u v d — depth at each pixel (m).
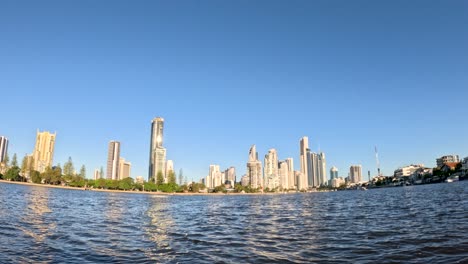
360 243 20.73
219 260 16.89
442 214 34.94
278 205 75.81
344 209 52.22
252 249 19.83
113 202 78.38
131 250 19.28
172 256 17.83
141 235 25.52
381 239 21.77
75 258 16.75
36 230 25.28
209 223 35.56
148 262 16.33
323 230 27.58
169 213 50.69
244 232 27.72
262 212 52.41
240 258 17.38
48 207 48.53
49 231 25.22
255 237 24.69
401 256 16.62
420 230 24.70
